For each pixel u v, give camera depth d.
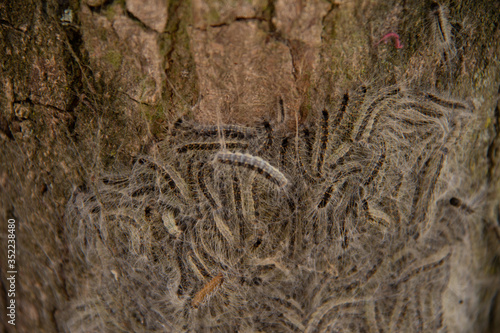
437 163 0.47
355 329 0.48
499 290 0.51
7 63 0.45
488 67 0.47
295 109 0.46
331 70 0.46
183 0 0.44
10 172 0.47
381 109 0.46
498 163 0.48
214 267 0.46
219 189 0.46
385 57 0.46
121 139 0.46
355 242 0.47
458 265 0.49
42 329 0.49
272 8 0.44
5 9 0.45
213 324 0.47
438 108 0.47
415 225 0.47
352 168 0.46
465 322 0.50
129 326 0.48
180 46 0.45
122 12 0.44
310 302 0.47
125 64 0.45
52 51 0.45
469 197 0.48
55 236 0.47
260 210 0.46
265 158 0.46
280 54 0.45
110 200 0.46
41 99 0.46
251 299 0.47
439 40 0.46
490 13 0.46
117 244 0.47
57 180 0.46
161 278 0.46
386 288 0.48
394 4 0.45
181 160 0.46
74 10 0.45
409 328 0.48
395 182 0.47
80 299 0.48
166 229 0.46
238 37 0.45
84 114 0.46
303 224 0.46
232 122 0.46
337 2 0.44
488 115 0.48
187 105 0.46
